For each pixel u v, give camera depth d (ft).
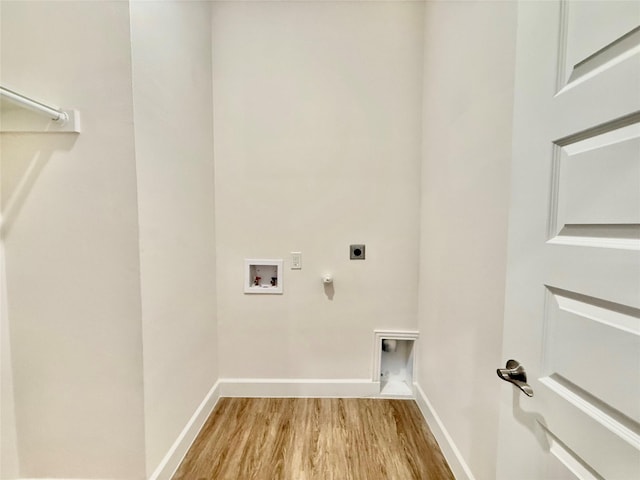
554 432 1.96
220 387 6.19
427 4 5.58
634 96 1.50
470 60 3.92
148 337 3.78
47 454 3.81
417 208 6.01
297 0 5.74
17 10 3.52
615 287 1.58
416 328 6.13
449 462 4.42
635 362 1.49
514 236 2.36
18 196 3.62
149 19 3.76
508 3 3.10
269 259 6.07
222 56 5.81
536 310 2.12
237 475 4.29
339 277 6.11
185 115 4.75
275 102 5.89
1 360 3.69
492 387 3.37
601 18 1.67
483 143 3.59
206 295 5.59
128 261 3.61
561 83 1.93
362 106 5.91
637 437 1.49
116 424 3.75
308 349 6.19
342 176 5.99
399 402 6.05
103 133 3.52
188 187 4.86
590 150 1.74
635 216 1.51
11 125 3.54
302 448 4.78
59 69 3.51
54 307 3.69
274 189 6.01
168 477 4.19
